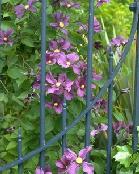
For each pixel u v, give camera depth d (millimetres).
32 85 2844
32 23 2920
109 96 2684
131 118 3443
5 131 2977
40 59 2785
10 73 2895
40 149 2572
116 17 5125
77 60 2715
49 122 2809
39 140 2875
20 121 2914
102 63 3230
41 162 2604
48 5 2918
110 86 2672
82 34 3010
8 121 2922
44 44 2555
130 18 5262
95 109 2963
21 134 2734
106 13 4938
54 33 2893
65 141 2619
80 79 2719
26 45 2922
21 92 2922
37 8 2904
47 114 2826
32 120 2900
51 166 2828
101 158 2943
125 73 3221
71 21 2994
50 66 2770
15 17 2955
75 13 3012
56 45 2805
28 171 2840
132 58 3635
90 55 2611
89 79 2621
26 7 2826
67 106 2834
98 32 3080
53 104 2750
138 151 2732
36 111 2857
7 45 2895
